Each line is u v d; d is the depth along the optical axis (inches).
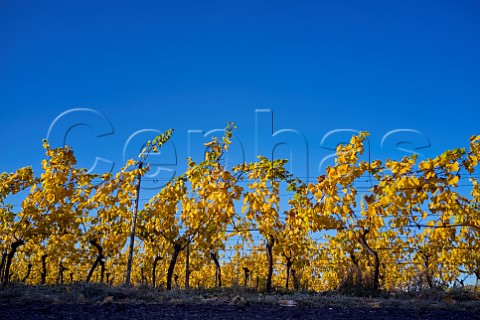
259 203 425.1
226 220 442.0
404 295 387.9
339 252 593.9
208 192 429.1
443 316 252.7
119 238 512.7
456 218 457.4
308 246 616.7
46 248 585.0
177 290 371.2
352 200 410.3
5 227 468.1
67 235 526.0
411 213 389.1
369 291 406.9
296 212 444.1
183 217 453.4
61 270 651.5
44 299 294.4
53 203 452.1
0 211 501.0
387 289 443.8
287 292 421.4
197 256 641.6
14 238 467.5
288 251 538.9
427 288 385.4
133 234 423.8
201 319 233.3
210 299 302.7
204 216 432.5
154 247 543.2
